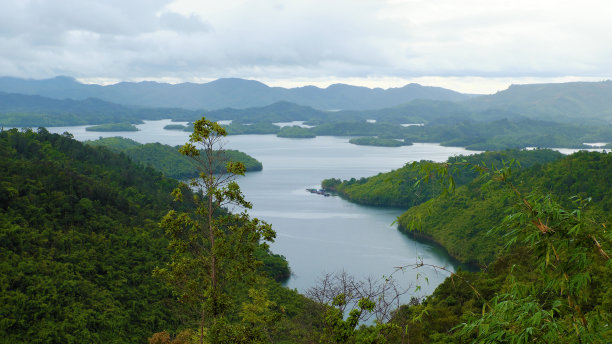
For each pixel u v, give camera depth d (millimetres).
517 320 7918
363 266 125062
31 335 60688
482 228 136625
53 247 82500
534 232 7863
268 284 79938
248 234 19141
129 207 115125
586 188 146125
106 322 66188
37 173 105500
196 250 19250
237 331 19453
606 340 7270
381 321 18703
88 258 83625
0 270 70562
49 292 68688
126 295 75875
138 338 65812
